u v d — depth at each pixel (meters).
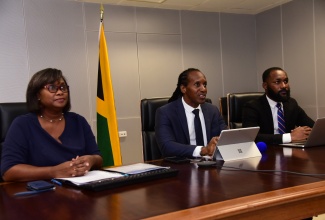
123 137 3.87
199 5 4.07
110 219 0.75
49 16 3.51
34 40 3.44
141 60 3.98
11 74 3.34
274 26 4.33
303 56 3.93
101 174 1.23
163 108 2.01
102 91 2.50
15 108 1.95
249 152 1.58
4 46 3.31
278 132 2.45
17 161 1.42
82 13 3.67
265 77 2.53
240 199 0.85
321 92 3.73
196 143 1.97
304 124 2.51
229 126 2.93
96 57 3.74
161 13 4.10
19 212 0.85
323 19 3.65
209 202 0.84
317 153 1.60
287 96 2.47
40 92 1.56
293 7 4.02
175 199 0.88
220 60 4.46
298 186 0.96
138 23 3.96
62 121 1.65
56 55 3.55
